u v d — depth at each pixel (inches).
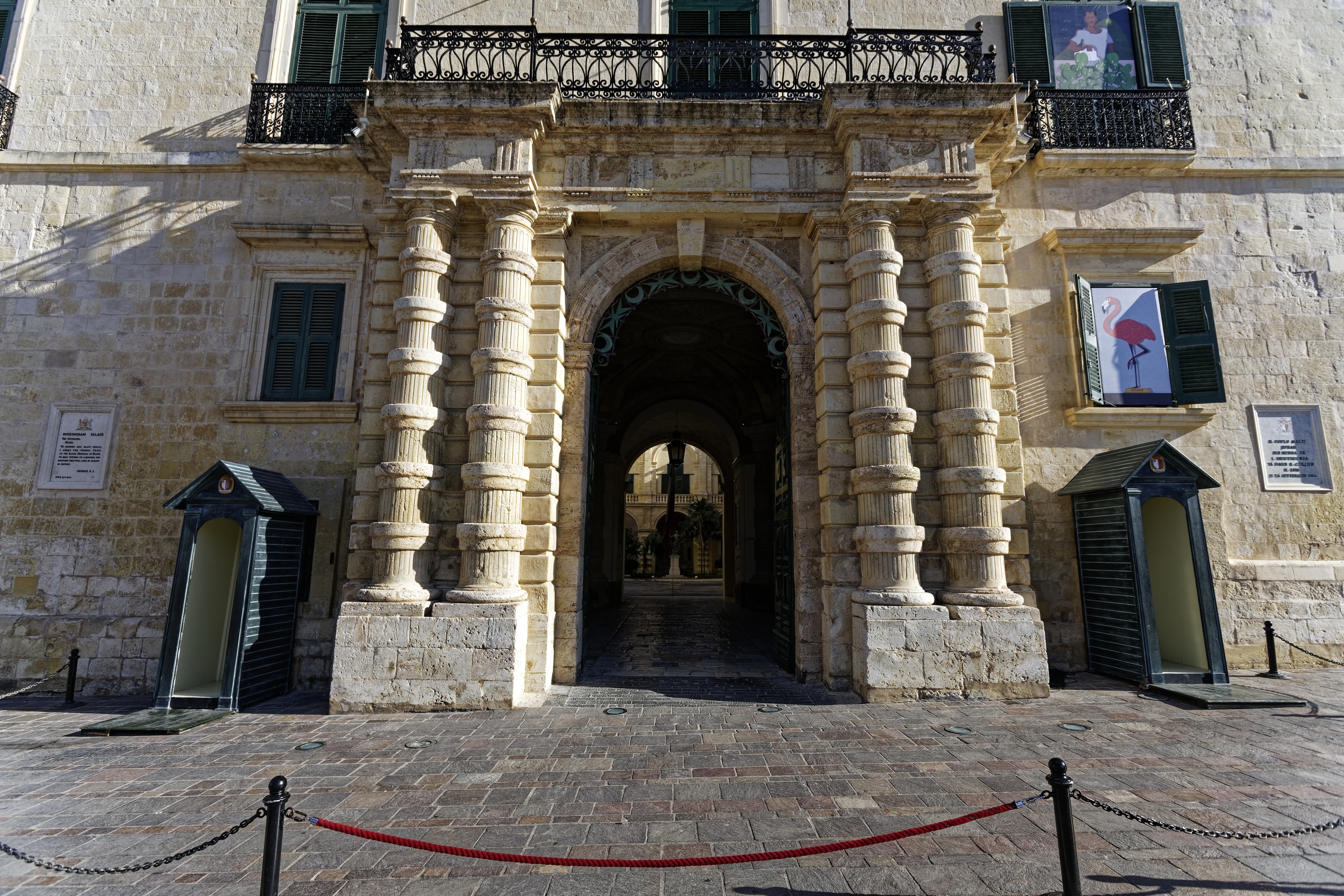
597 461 783.1
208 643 330.0
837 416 340.5
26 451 376.5
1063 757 223.0
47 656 353.4
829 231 356.8
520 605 307.9
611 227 370.0
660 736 251.0
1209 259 408.2
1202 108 427.8
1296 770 208.5
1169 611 365.7
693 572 1797.5
